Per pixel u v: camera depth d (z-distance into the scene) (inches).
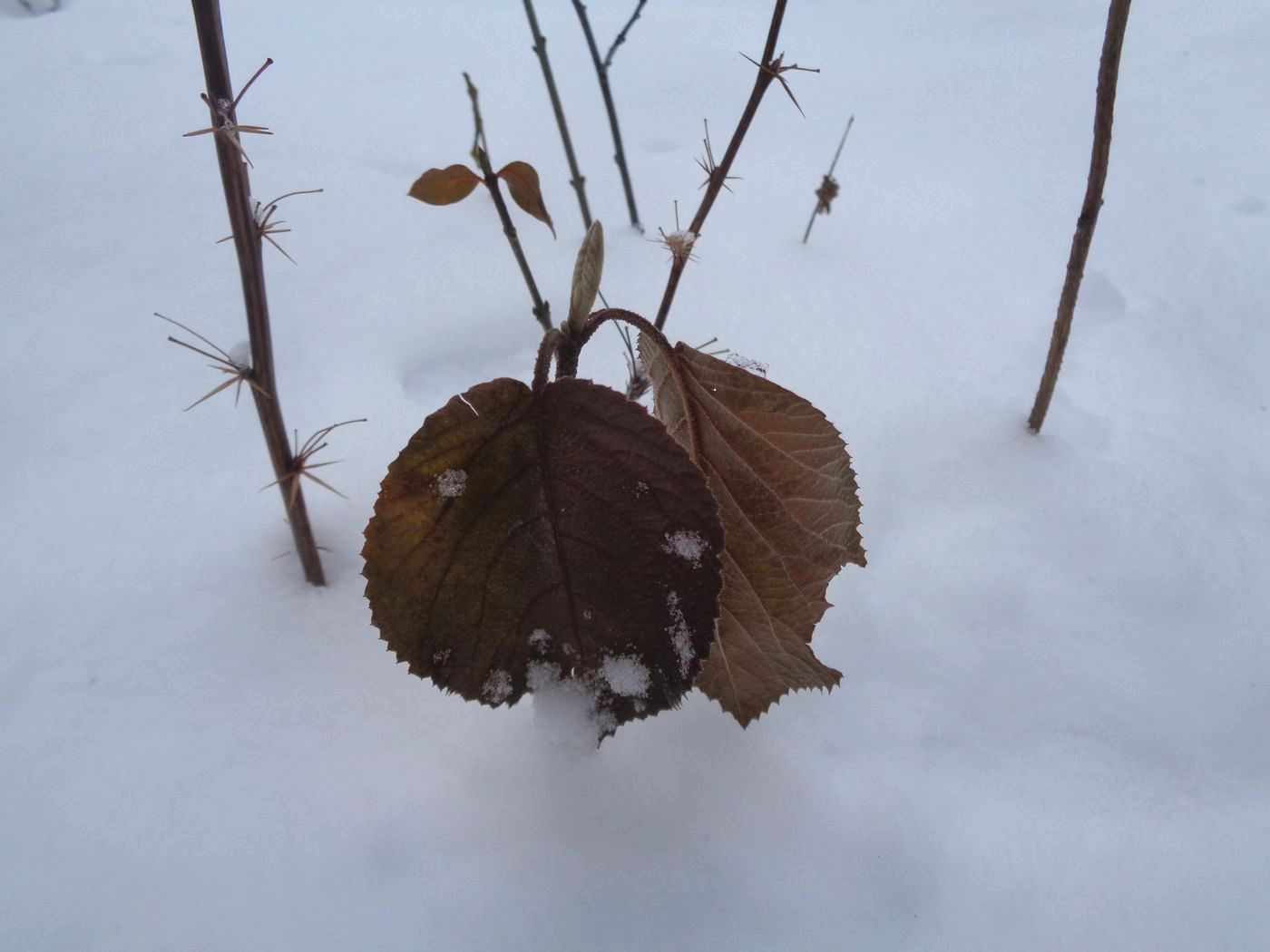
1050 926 7.5
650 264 15.4
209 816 8.0
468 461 6.7
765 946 7.4
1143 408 12.7
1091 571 10.5
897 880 7.8
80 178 16.8
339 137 18.4
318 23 23.8
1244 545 10.8
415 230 15.9
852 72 21.9
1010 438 12.2
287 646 9.5
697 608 7.0
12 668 9.2
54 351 13.1
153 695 9.0
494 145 18.5
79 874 7.7
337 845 7.8
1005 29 23.5
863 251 15.8
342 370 13.1
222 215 16.0
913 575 10.5
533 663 7.3
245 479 11.5
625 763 8.3
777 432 7.5
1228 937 7.5
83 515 10.9
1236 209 16.1
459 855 7.8
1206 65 20.5
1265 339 13.8
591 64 21.9
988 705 9.2
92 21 22.5
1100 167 10.0
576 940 7.3
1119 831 8.1
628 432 6.7
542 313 10.2
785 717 8.9
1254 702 9.3
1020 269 15.2
